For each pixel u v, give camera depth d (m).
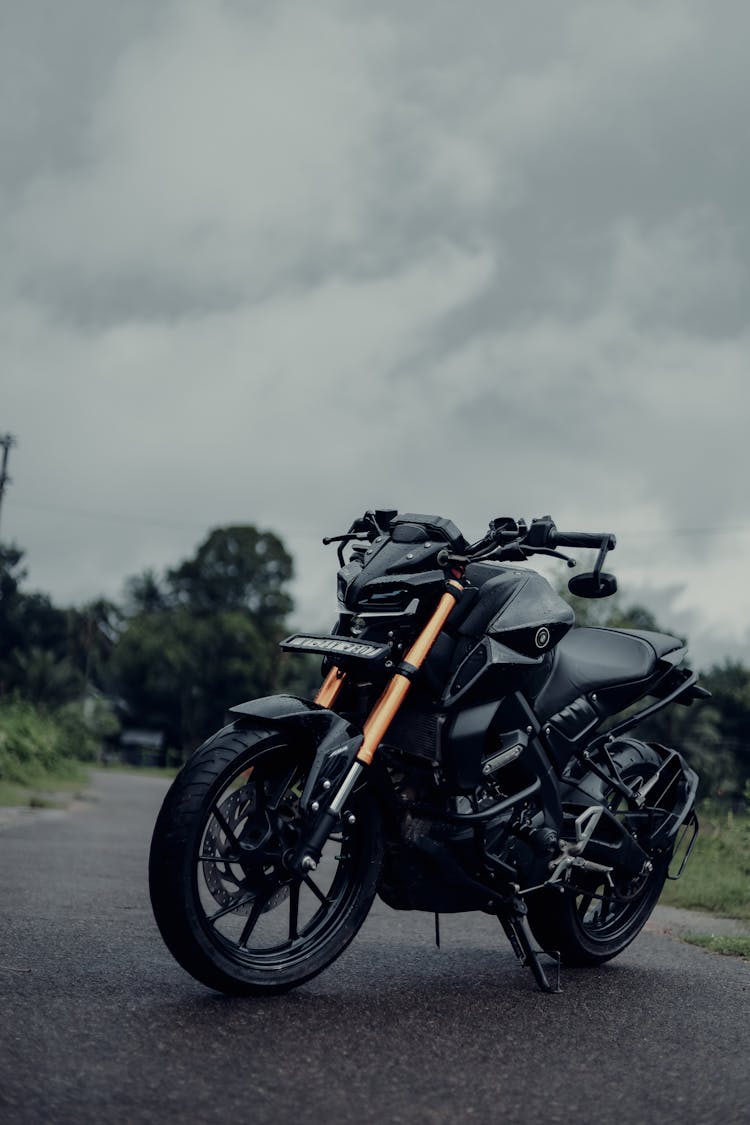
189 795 3.33
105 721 63.50
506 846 3.86
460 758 3.71
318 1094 2.55
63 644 92.69
